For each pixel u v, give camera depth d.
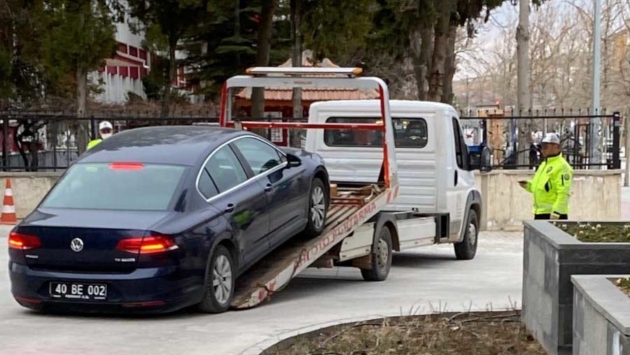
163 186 14.18
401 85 73.94
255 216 15.16
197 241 13.63
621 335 7.34
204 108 56.78
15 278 13.83
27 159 32.06
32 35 45.41
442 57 42.59
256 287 15.36
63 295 13.47
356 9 34.88
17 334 12.71
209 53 55.66
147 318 13.97
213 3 35.75
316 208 17.41
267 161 16.30
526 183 20.16
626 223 13.05
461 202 24.11
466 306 15.11
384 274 20.08
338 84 19.36
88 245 13.32
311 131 23.52
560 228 12.54
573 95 84.38
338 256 18.03
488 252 27.27
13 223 29.94
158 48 47.34
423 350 11.55
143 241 13.16
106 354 11.48
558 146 19.56
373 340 12.18
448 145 23.09
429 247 29.09
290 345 12.04
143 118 31.56
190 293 13.57
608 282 9.31
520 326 12.96
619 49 71.81
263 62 37.00
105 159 15.07
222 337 12.46
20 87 50.50
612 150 33.34
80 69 34.16
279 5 52.00
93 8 33.34
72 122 32.03
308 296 17.06
